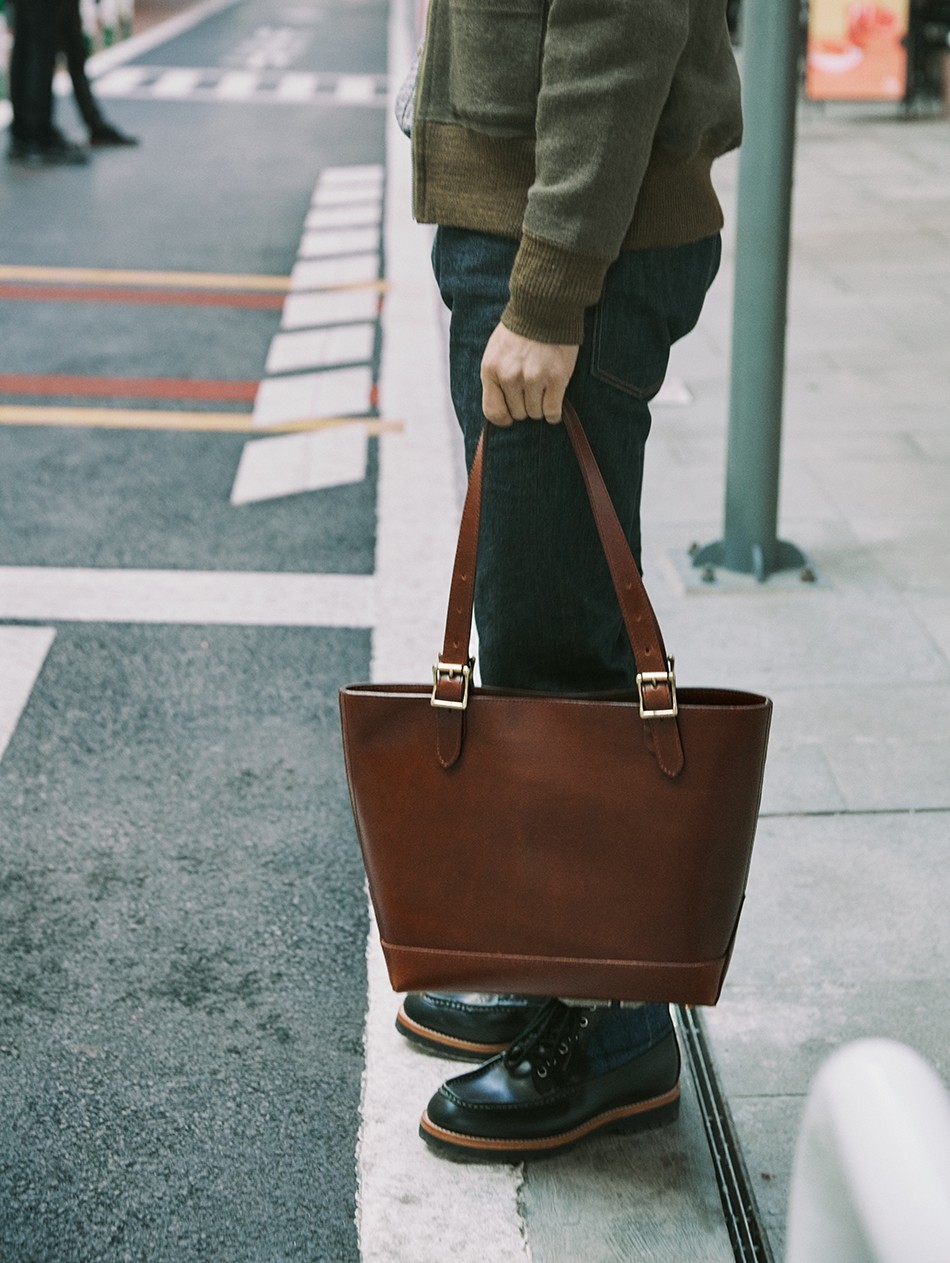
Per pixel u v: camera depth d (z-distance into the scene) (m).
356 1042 2.14
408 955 1.71
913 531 3.99
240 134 12.12
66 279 7.20
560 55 1.49
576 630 1.80
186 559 3.94
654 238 1.66
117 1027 2.16
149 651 3.40
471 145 1.65
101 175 10.04
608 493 1.67
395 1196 1.83
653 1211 1.80
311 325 6.46
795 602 3.56
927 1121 0.70
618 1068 1.89
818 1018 2.14
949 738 2.92
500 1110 1.85
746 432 3.57
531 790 1.61
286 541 4.07
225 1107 2.01
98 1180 1.88
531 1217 1.80
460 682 1.59
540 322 1.57
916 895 2.43
